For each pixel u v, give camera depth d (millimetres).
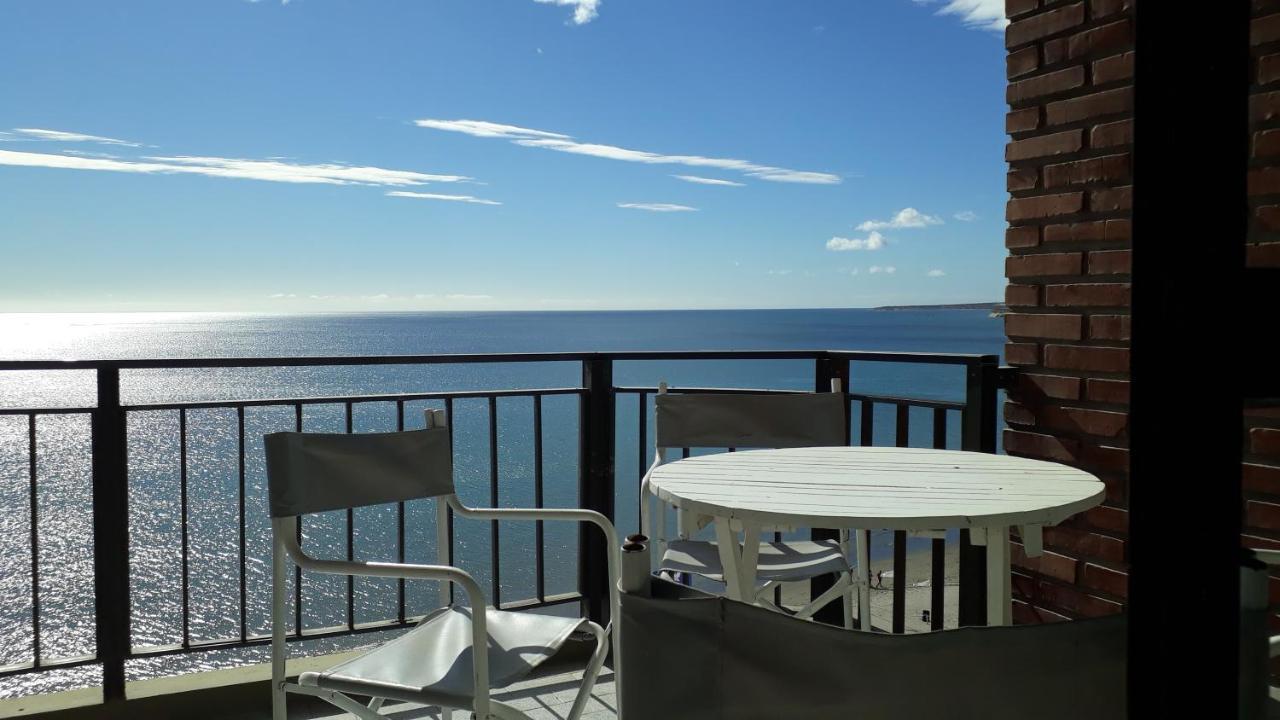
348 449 1879
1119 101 2410
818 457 2172
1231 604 686
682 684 984
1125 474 2441
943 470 1986
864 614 2467
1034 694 903
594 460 3018
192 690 2561
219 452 24031
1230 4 659
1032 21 2660
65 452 23344
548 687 2770
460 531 17766
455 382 35875
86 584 13906
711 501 1656
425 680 1662
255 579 14492
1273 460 1780
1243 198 662
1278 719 703
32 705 2496
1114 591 2477
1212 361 669
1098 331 2480
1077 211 2531
